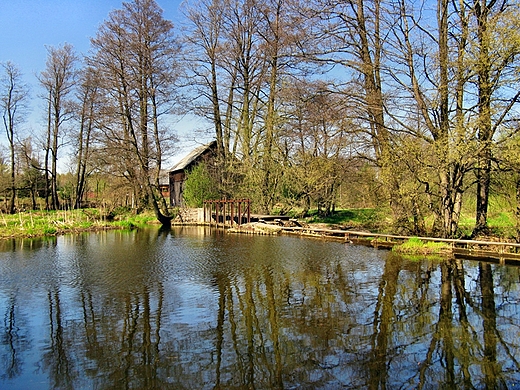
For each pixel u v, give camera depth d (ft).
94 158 102.73
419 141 49.49
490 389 16.46
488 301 28.09
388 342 21.08
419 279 34.53
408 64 53.62
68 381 17.44
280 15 86.43
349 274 36.65
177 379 17.51
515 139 42.96
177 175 149.48
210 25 100.37
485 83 43.60
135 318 25.16
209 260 44.65
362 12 60.59
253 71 96.68
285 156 90.12
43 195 141.38
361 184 69.21
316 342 21.18
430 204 54.39
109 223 93.04
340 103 57.26
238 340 21.57
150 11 90.79
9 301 28.96
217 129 103.60
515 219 49.34
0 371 18.47
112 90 90.33
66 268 40.63
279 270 38.68
